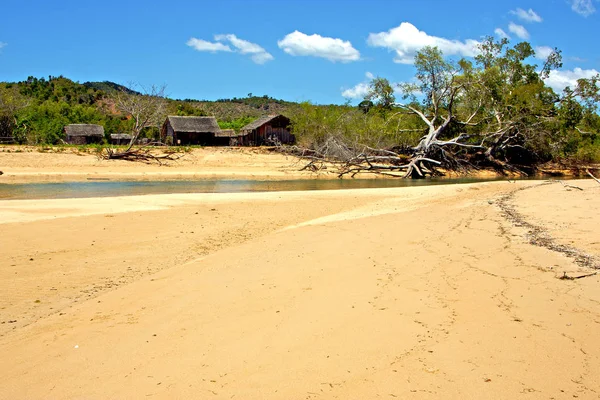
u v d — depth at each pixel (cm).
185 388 458
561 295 687
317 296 711
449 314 623
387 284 758
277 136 5744
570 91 4384
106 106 9625
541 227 1217
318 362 501
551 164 4675
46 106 6881
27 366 519
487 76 4081
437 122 4519
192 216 1559
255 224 1459
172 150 4503
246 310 662
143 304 714
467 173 4147
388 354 514
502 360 495
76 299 775
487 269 833
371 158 4047
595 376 461
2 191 2392
